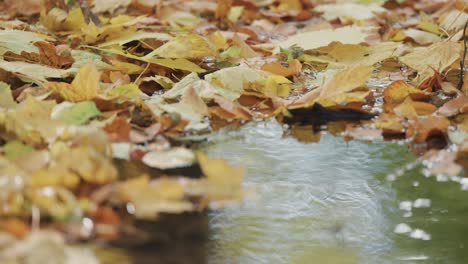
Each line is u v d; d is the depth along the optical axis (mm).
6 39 3061
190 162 2771
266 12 3646
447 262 2605
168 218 2646
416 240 2645
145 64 3133
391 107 2953
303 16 3629
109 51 3074
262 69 3082
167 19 3523
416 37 3326
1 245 2539
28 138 2760
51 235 2539
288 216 2678
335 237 2646
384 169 2781
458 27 3342
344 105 2953
